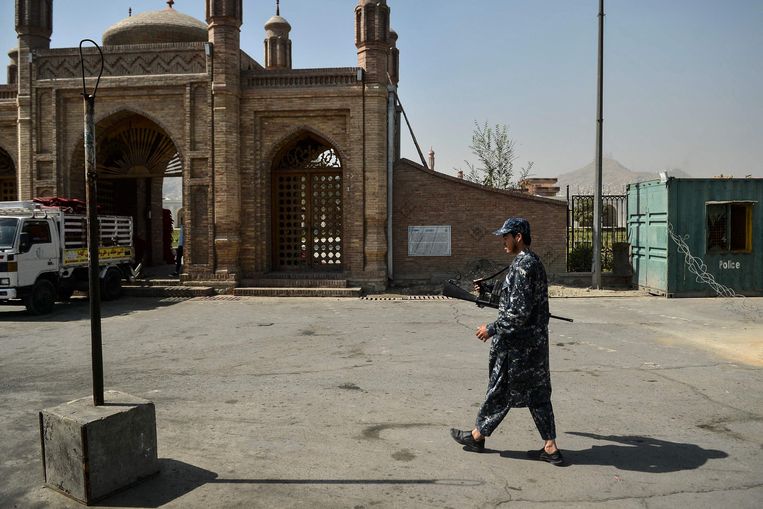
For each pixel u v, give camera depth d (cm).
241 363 804
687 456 470
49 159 1670
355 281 1622
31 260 1230
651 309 1270
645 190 1551
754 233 1449
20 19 1673
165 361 820
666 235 1441
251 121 1647
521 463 457
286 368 773
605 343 919
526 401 456
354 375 734
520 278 444
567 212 1667
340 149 1639
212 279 1617
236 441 508
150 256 2267
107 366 793
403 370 757
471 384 689
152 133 1780
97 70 1653
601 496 401
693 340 941
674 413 578
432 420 560
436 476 434
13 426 552
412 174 1692
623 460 462
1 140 1784
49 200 1391
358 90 1603
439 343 932
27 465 462
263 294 1566
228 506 391
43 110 1677
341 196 1692
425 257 1695
